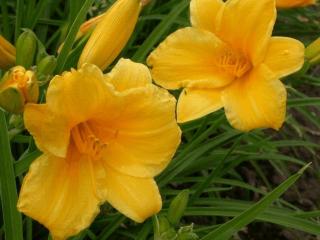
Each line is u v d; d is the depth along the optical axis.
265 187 0.56
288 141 0.47
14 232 0.29
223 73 0.33
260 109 0.31
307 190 0.58
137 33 0.47
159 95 0.25
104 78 0.24
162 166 0.26
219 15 0.33
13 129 0.29
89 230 0.38
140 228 0.40
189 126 0.40
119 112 0.26
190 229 0.28
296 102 0.41
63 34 0.39
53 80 0.24
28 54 0.29
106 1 0.47
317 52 0.33
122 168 0.26
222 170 0.44
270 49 0.32
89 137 0.26
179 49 0.33
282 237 0.53
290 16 0.57
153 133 0.26
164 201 0.40
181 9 0.41
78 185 0.26
